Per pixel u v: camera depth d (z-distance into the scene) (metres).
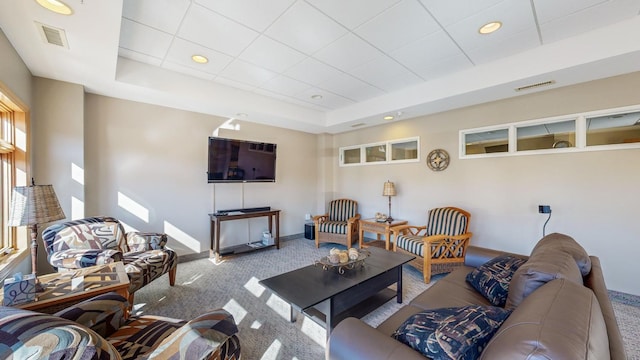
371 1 1.99
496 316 1.04
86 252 2.28
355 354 1.02
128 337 1.36
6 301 1.42
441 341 0.94
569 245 1.63
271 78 3.47
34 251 1.82
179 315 2.38
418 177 4.54
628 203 2.73
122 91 3.19
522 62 2.77
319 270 2.37
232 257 4.21
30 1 1.61
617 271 2.78
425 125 4.43
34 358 0.70
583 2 1.99
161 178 3.80
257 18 2.20
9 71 2.10
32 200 1.76
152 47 2.68
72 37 2.03
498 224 3.62
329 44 2.62
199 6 2.04
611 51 2.29
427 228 4.00
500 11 2.11
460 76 3.25
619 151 2.79
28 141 2.50
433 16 2.18
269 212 4.57
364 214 5.44
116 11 1.72
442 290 1.93
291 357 1.84
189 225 4.07
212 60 2.97
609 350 0.78
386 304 2.62
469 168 3.91
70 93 2.92
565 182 3.10
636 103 2.67
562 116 3.10
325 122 5.16
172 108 3.89
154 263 2.55
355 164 5.61
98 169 3.31
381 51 2.74
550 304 0.83
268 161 4.79
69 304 1.56
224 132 4.45
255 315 2.40
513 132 3.50
